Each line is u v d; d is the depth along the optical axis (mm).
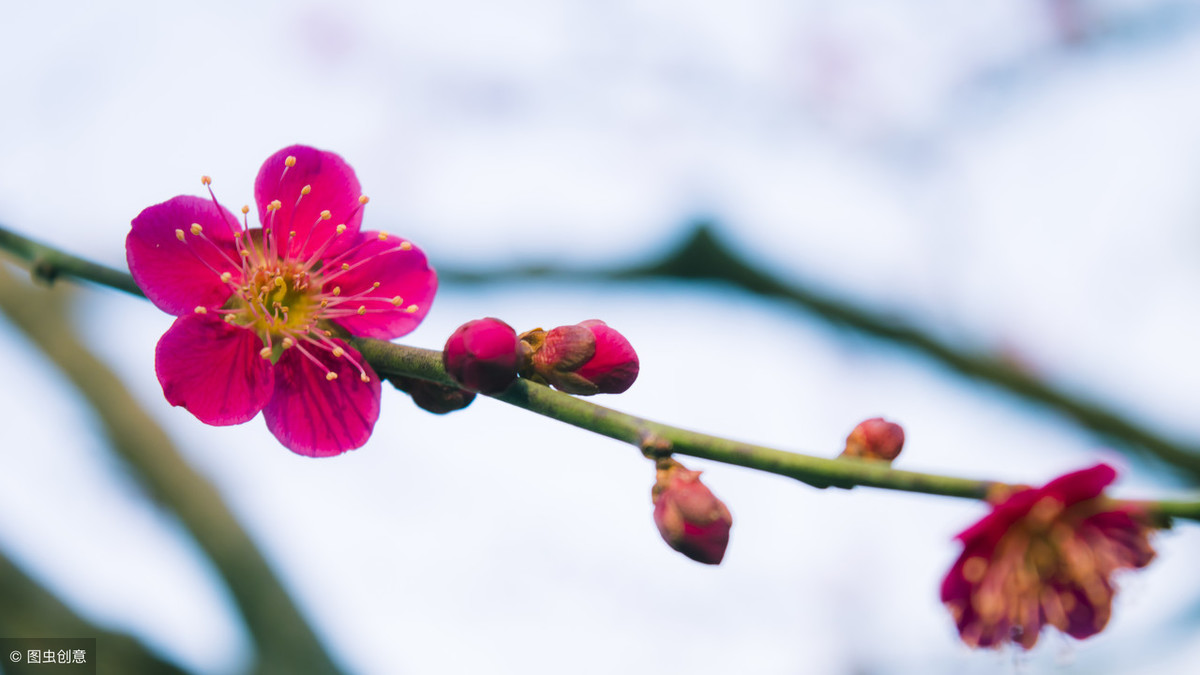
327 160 291
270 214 289
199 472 403
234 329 287
